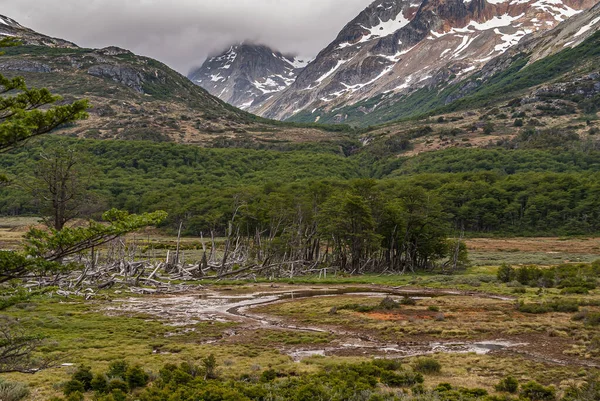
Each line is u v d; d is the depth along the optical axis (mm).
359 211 80562
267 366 24172
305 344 30422
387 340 31406
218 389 17359
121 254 73625
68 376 21750
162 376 20203
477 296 51844
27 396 18266
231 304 48375
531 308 40250
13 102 14109
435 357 26391
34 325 34719
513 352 27688
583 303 42719
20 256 13219
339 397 17609
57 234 13664
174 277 68438
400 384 20656
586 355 26234
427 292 56844
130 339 31500
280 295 55469
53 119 13867
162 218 14859
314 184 103688
